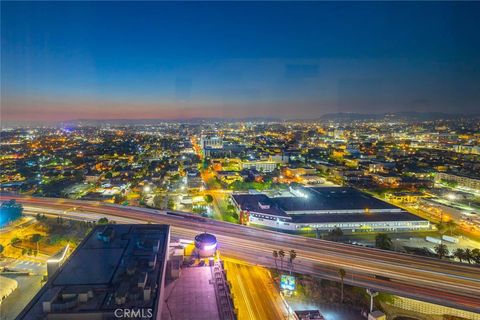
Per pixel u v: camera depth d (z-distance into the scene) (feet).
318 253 386.93
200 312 187.01
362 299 297.33
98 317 158.30
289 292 304.30
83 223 479.82
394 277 326.44
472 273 334.44
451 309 276.82
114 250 239.30
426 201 591.37
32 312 162.09
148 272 203.21
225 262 364.79
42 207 575.38
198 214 556.92
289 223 481.05
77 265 211.82
